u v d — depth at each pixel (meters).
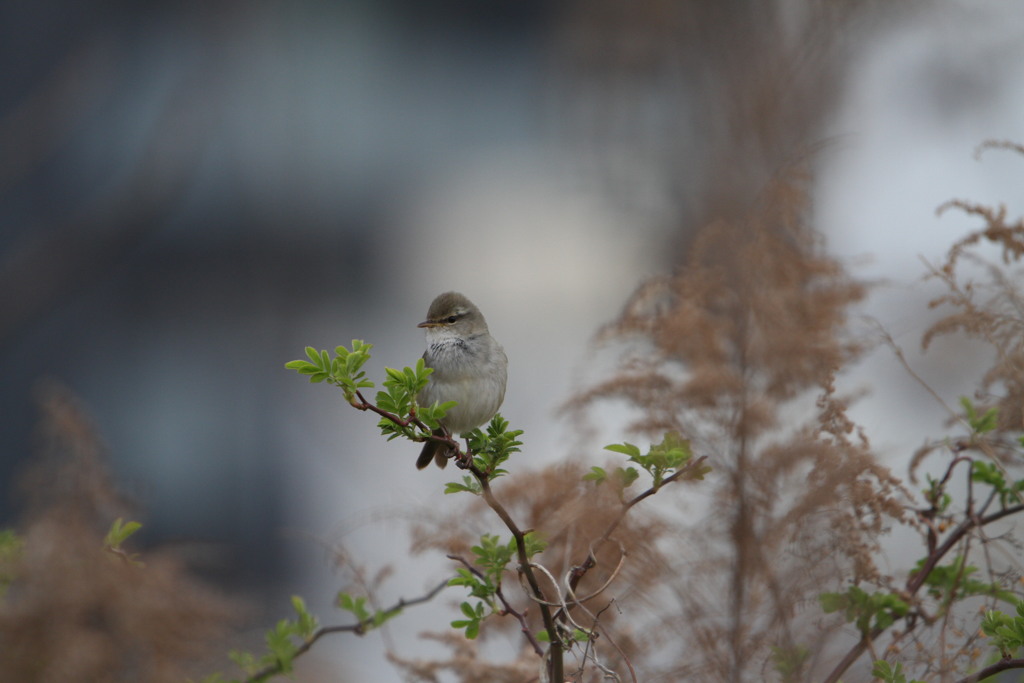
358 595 6.49
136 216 18.53
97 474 6.22
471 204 19.59
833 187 13.12
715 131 11.41
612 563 5.60
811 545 4.96
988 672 4.43
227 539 16.64
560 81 16.70
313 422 18.70
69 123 18.61
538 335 17.75
